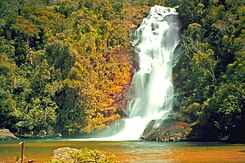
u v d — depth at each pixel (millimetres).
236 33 56000
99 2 84562
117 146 38969
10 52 69812
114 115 63094
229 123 46500
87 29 74875
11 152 32562
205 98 51812
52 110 60875
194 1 70125
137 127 59500
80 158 13078
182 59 65062
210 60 54438
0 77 62969
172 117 53094
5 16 79938
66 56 64750
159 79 68312
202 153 30891
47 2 88438
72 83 61719
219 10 61281
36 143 44438
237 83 46094
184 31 68688
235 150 33406
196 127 49125
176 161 25625
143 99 66938
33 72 66250
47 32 73438
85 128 59531
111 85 67875
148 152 32031
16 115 60094
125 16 84375
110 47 74312
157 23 75875
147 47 73625
